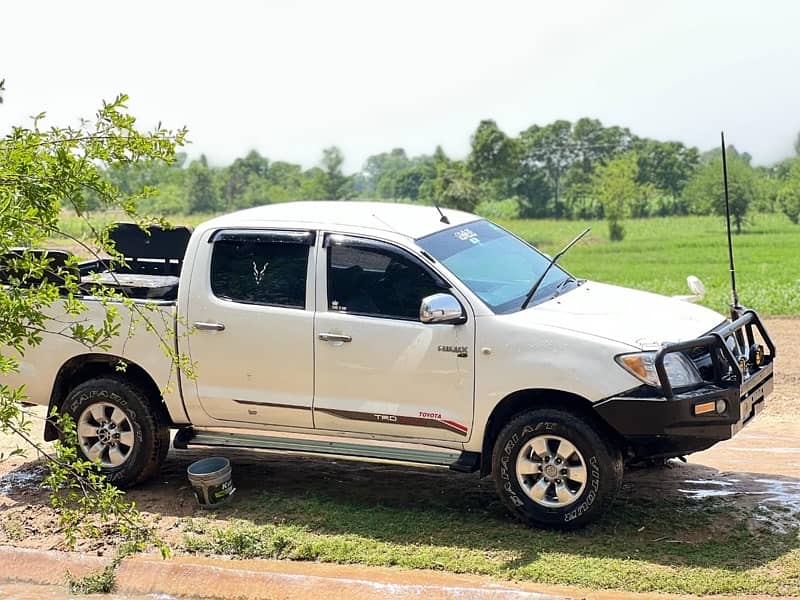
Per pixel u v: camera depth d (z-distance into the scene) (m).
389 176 81.25
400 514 6.74
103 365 7.56
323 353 6.73
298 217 7.12
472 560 5.92
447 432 6.50
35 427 9.45
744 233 42.56
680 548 5.95
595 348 6.08
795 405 9.80
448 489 7.27
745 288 23.00
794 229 42.53
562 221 51.72
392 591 5.57
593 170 55.88
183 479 7.70
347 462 8.07
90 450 7.39
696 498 6.82
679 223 46.81
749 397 6.35
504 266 7.04
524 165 56.38
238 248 7.08
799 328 15.16
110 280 7.55
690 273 29.38
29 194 4.54
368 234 6.82
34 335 4.75
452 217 7.50
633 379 5.99
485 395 6.33
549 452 6.24
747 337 6.92
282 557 6.18
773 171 50.84
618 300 6.93
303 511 6.86
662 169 54.16
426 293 6.59
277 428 7.01
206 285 7.07
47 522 6.96
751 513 6.47
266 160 80.50
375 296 6.70
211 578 5.94
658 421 5.93
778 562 5.68
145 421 7.25
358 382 6.67
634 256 36.19
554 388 6.15
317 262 6.85
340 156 74.56
